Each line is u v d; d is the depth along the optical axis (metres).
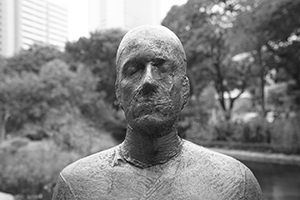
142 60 1.47
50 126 12.77
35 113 13.43
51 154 10.48
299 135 13.75
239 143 16.55
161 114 1.43
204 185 1.44
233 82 22.59
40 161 10.07
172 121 1.48
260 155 14.05
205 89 24.16
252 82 21.48
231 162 1.57
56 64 15.19
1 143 11.95
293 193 8.08
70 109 13.76
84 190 1.49
